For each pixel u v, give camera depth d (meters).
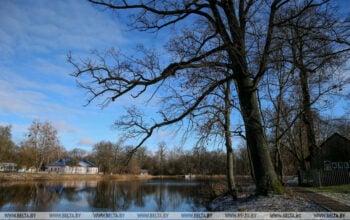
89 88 15.82
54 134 95.00
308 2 14.48
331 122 30.50
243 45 15.09
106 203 31.19
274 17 15.43
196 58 16.19
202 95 15.91
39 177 74.69
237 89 17.83
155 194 40.06
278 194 15.17
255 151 15.77
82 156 132.75
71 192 44.53
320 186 25.80
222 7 16.20
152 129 16.50
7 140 77.94
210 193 27.00
